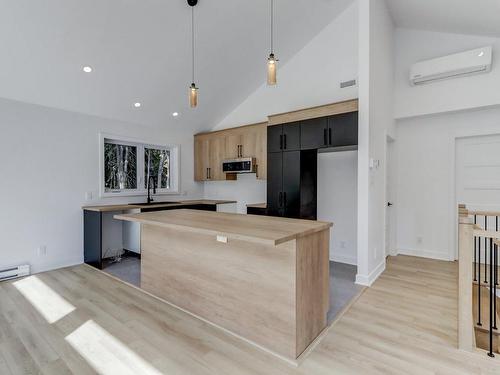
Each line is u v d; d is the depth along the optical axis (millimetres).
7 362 1813
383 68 3732
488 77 3633
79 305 2643
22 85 3203
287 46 4199
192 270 2498
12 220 3389
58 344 2010
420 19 3789
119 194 4484
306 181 3898
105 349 1952
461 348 1931
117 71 3424
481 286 2975
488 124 3842
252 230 1941
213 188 5715
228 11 3217
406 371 1721
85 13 2629
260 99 4895
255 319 2053
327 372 1719
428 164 4312
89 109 3932
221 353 1915
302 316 1933
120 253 4559
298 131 3689
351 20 3896
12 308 2574
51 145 3682
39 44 2775
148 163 4984
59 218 3783
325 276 2279
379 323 2316
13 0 2334
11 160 3361
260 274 2021
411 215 4469
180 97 4363
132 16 2820
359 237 3236
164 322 2334
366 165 3166
